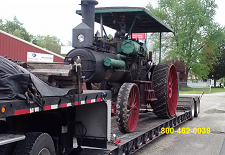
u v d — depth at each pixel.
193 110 10.97
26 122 3.65
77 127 4.36
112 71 5.86
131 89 5.70
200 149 6.16
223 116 11.80
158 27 8.52
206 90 34.09
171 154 5.74
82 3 5.77
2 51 15.96
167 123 7.49
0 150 2.57
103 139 4.21
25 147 2.65
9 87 2.45
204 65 36.44
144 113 9.08
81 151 4.08
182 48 34.53
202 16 33.34
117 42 6.57
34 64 3.61
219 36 36.84
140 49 6.95
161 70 7.47
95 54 5.38
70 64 3.45
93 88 6.26
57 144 3.62
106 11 6.62
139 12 6.66
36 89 2.68
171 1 35.31
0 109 2.10
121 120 5.26
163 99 7.28
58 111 3.87
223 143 6.74
